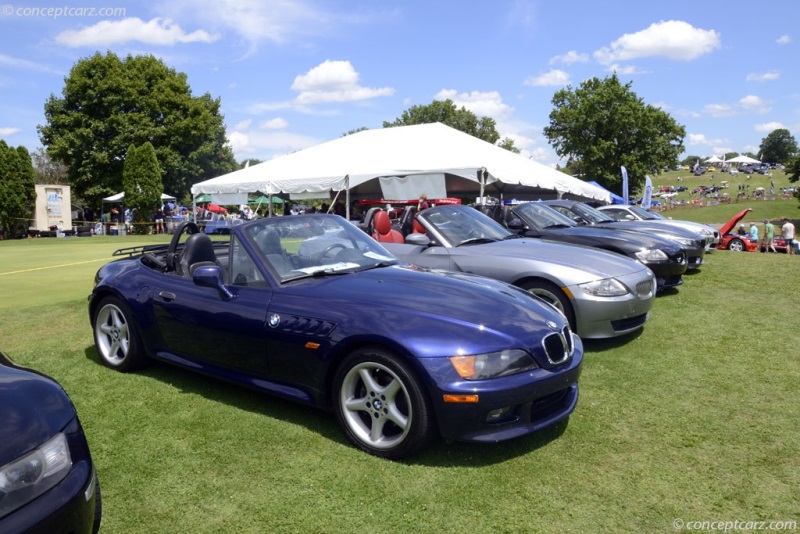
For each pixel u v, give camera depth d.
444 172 12.65
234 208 45.44
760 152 162.38
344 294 3.35
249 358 3.59
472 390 2.78
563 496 2.67
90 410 3.71
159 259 4.58
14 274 11.25
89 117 38.62
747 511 2.54
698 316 6.28
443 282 3.57
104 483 2.79
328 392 3.29
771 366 4.54
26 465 1.83
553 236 7.74
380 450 3.04
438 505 2.59
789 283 8.36
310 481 2.81
